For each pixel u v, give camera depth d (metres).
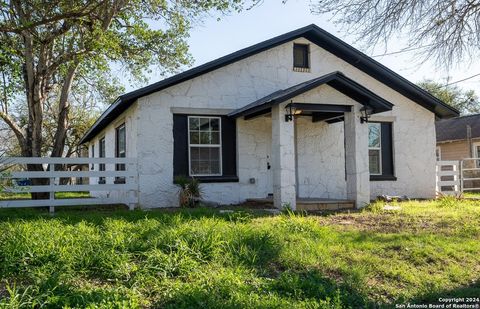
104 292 4.46
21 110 29.83
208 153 13.05
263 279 5.24
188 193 11.87
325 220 9.43
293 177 11.18
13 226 7.42
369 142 15.02
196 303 4.37
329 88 11.59
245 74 13.51
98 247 5.85
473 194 17.11
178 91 12.67
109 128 17.97
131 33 15.00
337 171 14.47
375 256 6.40
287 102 11.22
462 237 7.58
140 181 12.09
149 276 5.08
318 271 5.66
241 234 6.84
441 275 5.74
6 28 10.88
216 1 13.86
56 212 10.73
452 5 8.91
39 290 4.45
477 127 24.69
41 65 13.39
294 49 14.34
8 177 8.30
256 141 13.48
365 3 8.85
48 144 30.47
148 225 7.58
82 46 13.49
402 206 11.92
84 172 11.38
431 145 15.69
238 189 13.12
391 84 15.26
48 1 12.12
